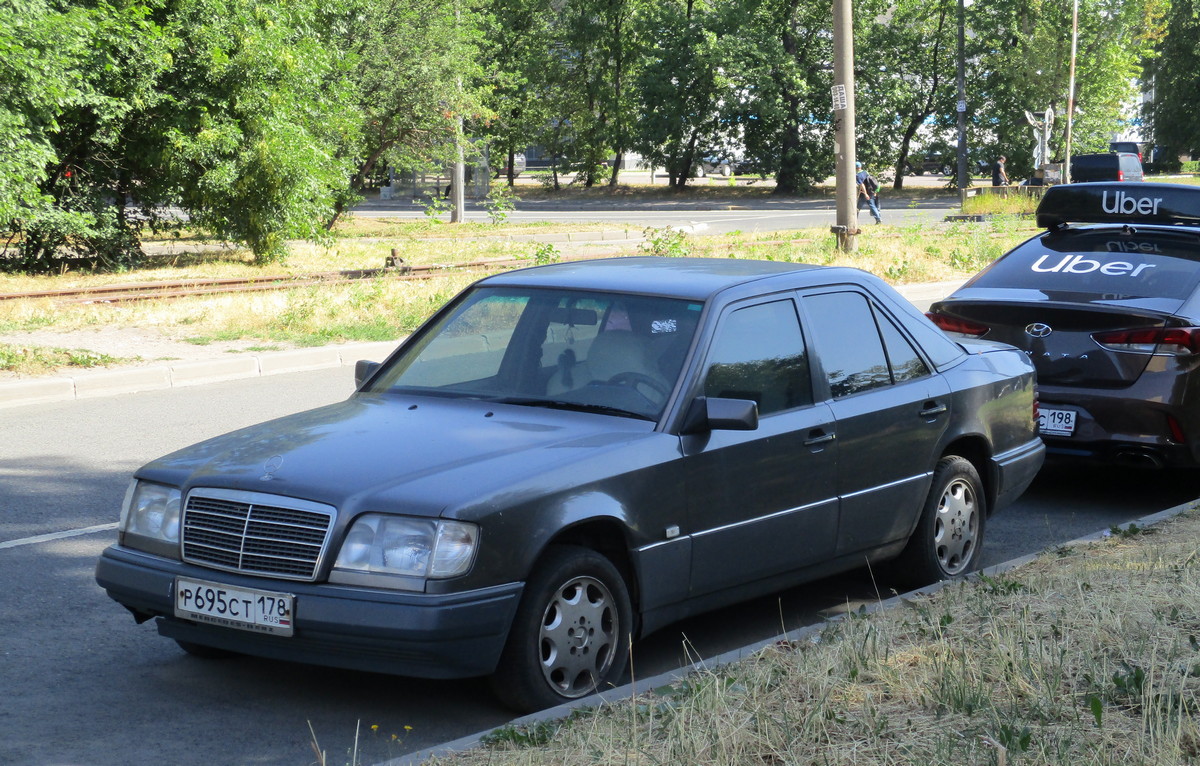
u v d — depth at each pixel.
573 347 5.30
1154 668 4.28
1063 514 7.83
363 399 5.45
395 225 35.19
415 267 20.55
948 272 20.88
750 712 3.98
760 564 5.19
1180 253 8.09
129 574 4.64
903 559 6.04
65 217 19.50
